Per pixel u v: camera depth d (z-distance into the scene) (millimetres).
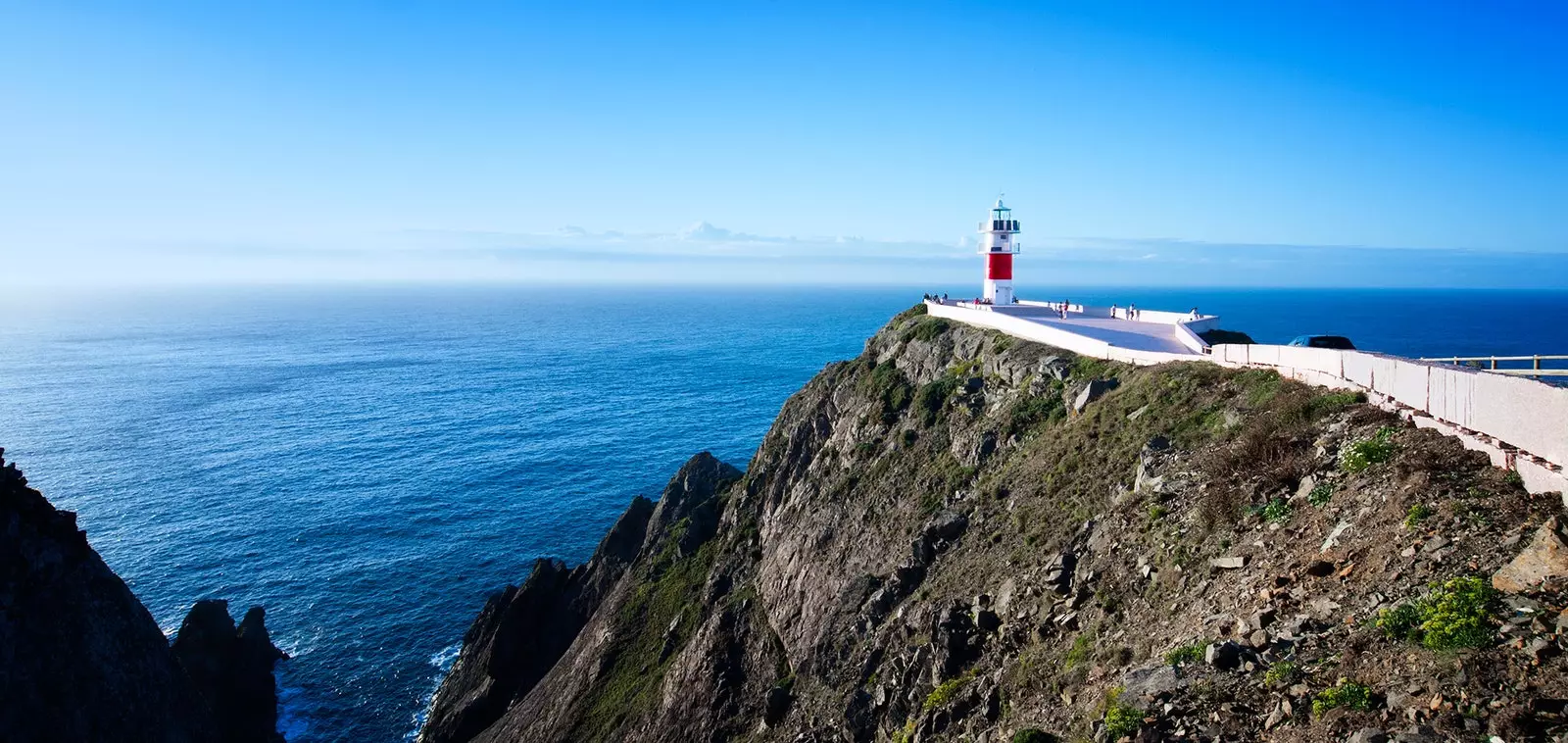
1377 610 13461
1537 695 10297
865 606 30234
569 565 66062
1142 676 15148
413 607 59406
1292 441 20844
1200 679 14219
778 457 53188
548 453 97000
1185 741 12875
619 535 57812
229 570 63812
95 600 36125
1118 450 27141
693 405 126625
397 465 91938
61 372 169375
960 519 30750
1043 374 36688
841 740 25656
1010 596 23344
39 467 89000
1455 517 14562
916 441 40125
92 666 34250
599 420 115750
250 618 51875
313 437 105188
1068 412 33062
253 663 49438
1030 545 25672
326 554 67062
